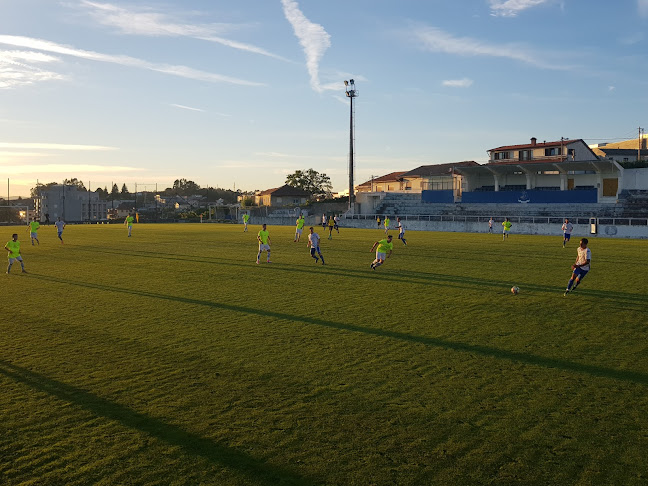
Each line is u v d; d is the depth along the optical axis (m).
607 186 59.16
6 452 5.98
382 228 61.44
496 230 51.25
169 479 5.39
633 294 15.60
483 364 8.99
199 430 6.49
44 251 32.62
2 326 12.05
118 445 6.12
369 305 14.26
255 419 6.80
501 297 15.34
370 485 5.26
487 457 5.80
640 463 5.64
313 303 14.61
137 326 11.98
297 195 113.94
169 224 86.19
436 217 60.78
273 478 5.40
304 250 31.70
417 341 10.50
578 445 6.05
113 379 8.36
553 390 7.73
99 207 143.38
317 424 6.64
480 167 62.88
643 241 38.47
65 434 6.41
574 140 65.38
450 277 19.59
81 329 11.71
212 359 9.39
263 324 12.09
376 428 6.53
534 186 65.69
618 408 7.05
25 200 151.88
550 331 11.23
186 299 15.40
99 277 20.42
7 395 7.69
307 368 8.85
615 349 9.82
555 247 32.91
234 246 35.53
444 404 7.25
